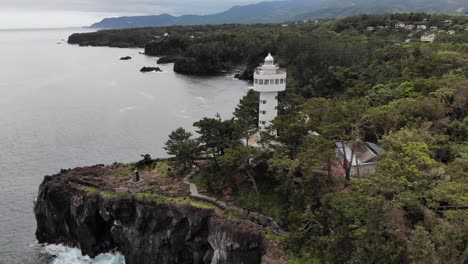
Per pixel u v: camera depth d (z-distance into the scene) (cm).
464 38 19050
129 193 7800
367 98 10988
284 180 7125
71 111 17112
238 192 7588
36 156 12050
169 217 7381
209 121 8381
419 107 8088
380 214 5059
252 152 7219
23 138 13638
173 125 15062
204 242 7212
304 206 6334
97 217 8031
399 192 5184
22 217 9000
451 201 5131
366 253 4928
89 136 13875
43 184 8662
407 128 7262
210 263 7131
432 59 12638
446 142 7338
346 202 5506
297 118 7388
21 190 9988
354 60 19962
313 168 6481
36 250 8119
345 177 7188
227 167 7500
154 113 16788
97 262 7844
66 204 8312
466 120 7825
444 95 8725
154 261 7525
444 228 4544
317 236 5731
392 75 14425
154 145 12950
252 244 6444
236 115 9269
